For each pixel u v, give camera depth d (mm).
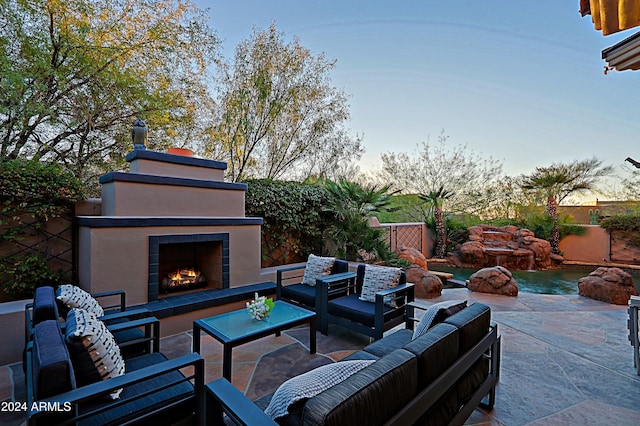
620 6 1646
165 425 1606
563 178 10203
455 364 1643
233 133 7480
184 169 4375
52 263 3836
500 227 11102
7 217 3557
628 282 5152
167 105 6012
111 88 5352
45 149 5168
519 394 2451
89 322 1680
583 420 2133
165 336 3584
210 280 4633
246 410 1282
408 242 10531
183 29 5922
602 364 2951
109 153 5902
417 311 4617
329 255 6605
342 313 3463
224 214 4672
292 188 6160
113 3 5102
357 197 6250
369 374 1188
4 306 3041
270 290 4547
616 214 10078
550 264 9766
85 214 4059
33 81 4438
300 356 3109
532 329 3873
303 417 998
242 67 7402
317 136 8125
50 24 4578
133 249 3615
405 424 1211
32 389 1409
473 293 5781
